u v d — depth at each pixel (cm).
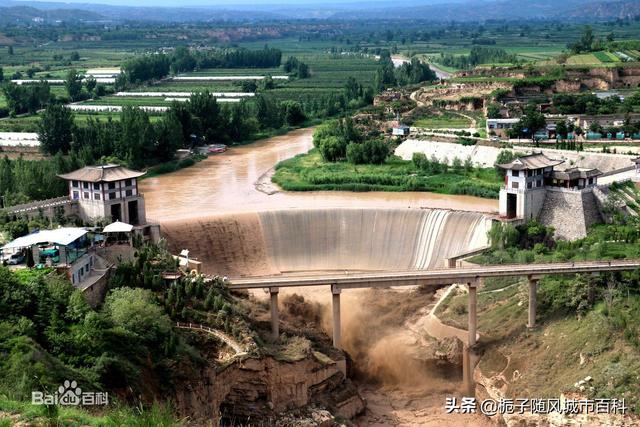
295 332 19150
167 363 15812
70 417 11838
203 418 15700
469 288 18875
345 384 18188
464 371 19012
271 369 16825
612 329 17288
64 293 15825
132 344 15500
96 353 14875
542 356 17762
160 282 18100
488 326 19512
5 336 14112
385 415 18112
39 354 13888
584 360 17025
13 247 17312
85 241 18825
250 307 19212
